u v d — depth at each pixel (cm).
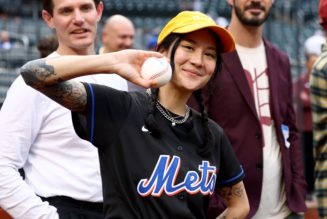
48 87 249
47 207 312
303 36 1395
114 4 1667
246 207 302
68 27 337
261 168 408
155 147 263
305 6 1611
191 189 265
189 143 272
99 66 245
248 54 425
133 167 260
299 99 796
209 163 275
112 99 263
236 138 405
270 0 423
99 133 260
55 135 322
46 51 486
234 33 428
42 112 320
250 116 408
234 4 425
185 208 261
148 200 258
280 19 1398
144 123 265
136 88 543
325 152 410
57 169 323
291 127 438
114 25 668
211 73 279
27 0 1552
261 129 410
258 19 418
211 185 274
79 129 263
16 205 308
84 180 322
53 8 340
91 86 261
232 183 296
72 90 254
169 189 260
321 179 411
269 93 424
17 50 999
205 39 275
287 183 416
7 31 1250
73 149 323
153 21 1596
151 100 270
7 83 871
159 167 261
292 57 1293
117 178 260
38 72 246
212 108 405
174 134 270
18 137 313
